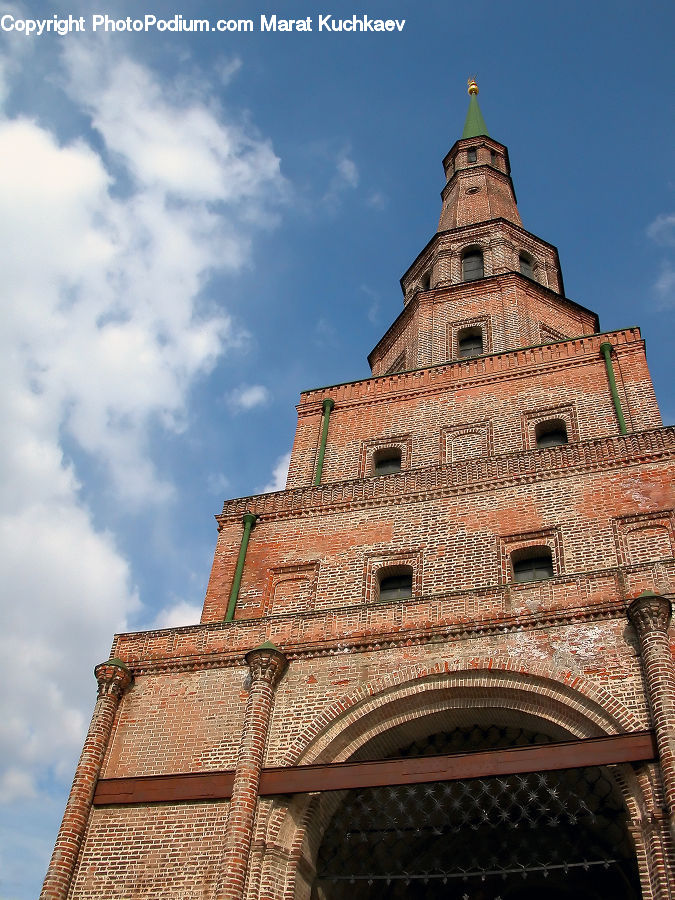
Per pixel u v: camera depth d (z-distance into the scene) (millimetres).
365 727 19469
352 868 20703
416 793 20125
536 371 30141
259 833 17875
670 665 17062
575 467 24922
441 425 29828
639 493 23797
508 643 19156
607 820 20609
